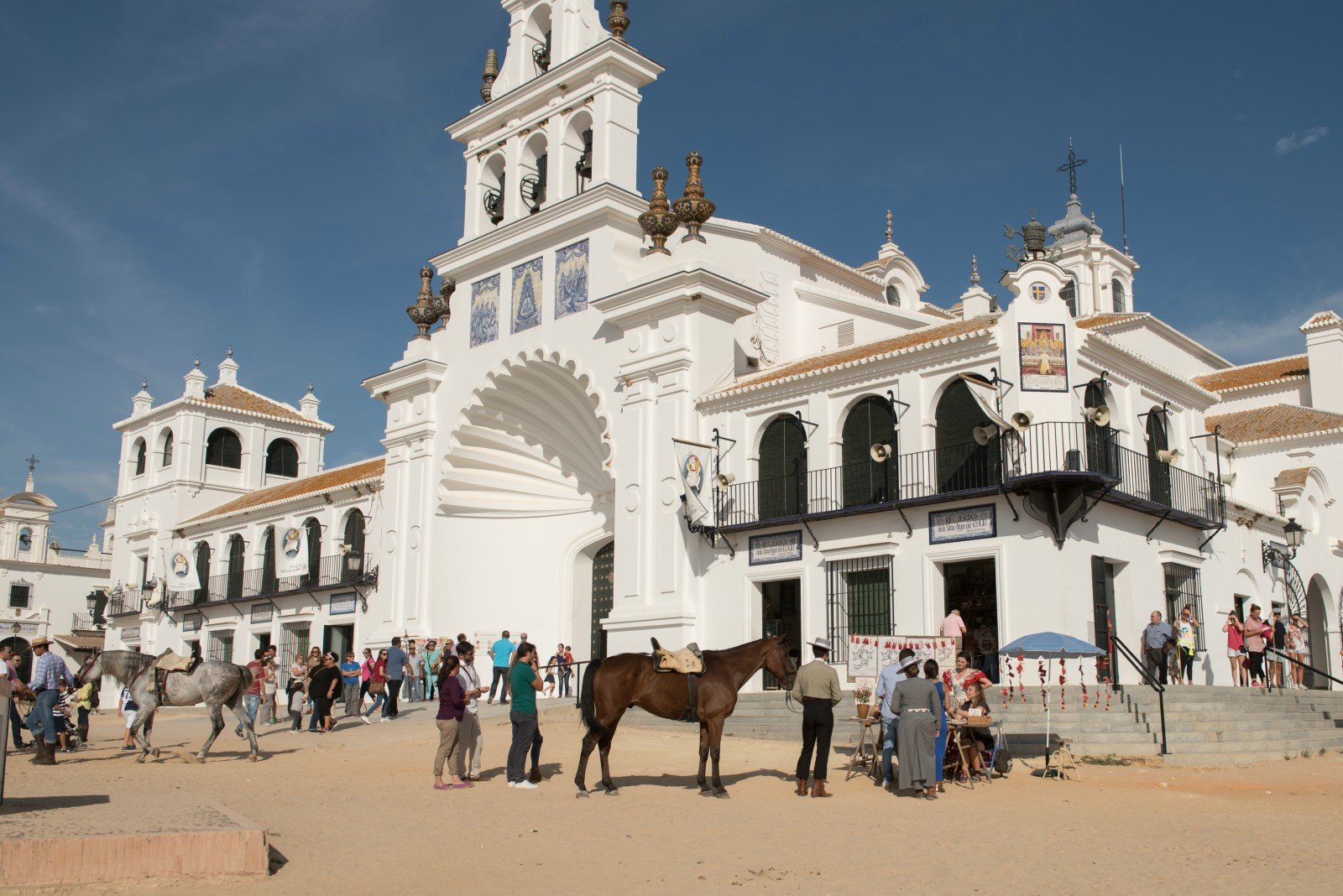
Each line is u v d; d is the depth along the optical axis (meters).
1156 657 21.27
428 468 33.53
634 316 28.33
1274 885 9.21
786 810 13.13
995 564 22.17
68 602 66.75
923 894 9.00
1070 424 22.11
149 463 51.94
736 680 14.66
